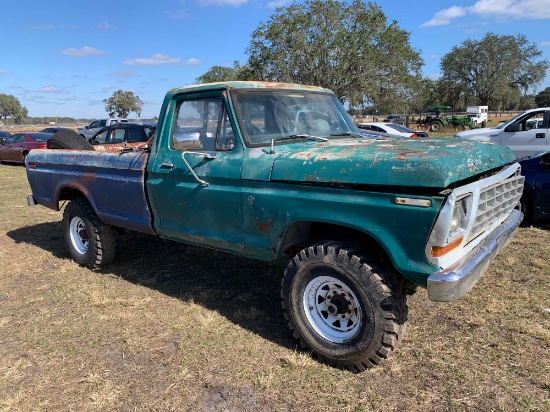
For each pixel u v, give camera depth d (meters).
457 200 2.72
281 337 3.74
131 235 7.03
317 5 29.20
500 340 3.51
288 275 3.41
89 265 5.54
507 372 3.11
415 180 2.70
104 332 3.95
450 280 2.68
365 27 29.69
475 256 3.00
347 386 3.05
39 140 19.39
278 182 3.34
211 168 3.76
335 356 3.22
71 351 3.66
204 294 4.61
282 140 3.79
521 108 72.44
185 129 4.12
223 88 3.79
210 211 3.85
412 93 32.22
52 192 5.78
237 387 3.10
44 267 5.75
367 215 2.93
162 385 3.17
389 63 30.00
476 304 4.13
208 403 2.96
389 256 2.88
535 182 6.33
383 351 3.04
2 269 5.71
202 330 3.90
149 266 5.62
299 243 3.66
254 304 4.41
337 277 3.15
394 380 3.09
